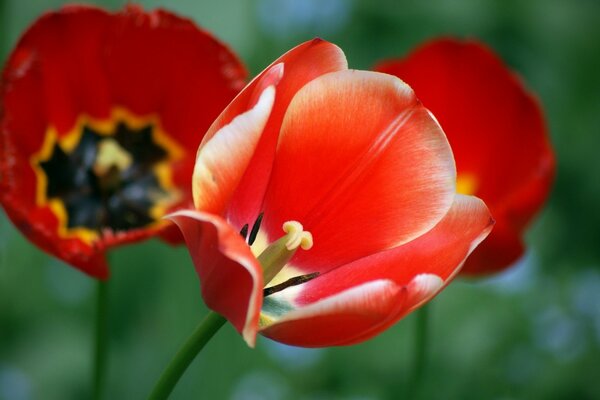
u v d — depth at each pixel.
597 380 0.99
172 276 0.94
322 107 0.56
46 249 0.66
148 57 0.72
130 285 0.94
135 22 0.71
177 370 0.56
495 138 0.77
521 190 0.76
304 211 0.58
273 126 0.57
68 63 0.71
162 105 0.73
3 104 0.68
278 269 0.57
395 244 0.57
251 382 0.90
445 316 0.99
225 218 0.58
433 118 0.56
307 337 0.54
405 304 0.54
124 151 0.74
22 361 0.93
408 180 0.56
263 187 0.58
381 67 0.77
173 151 0.74
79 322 0.96
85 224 0.72
